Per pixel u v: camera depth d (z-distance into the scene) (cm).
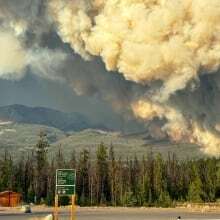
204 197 16250
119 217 8312
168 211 11119
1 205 13638
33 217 7469
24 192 17375
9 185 16988
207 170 18038
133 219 7781
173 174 17688
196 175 16862
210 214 9706
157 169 16900
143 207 14475
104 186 17025
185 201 16112
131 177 17500
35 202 15788
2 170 17362
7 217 7944
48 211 10312
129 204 15238
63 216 8094
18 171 17888
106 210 11525
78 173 17050
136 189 16012
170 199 15788
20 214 9031
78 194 16612
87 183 16950
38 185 17088
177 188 17212
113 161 17238
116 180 16612
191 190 16062
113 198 16050
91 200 15788
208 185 16825
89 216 8450
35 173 17362
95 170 16950
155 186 16262
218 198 16575
